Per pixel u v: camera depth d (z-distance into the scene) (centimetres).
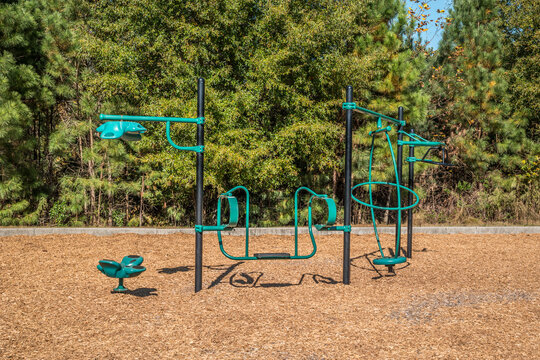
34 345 354
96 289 528
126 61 1087
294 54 1069
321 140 1084
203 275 611
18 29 1052
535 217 1393
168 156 1018
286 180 1150
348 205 573
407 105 1198
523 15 1469
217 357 332
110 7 1126
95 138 1253
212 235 985
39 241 869
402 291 533
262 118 1148
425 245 910
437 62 1585
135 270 504
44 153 1277
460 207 1427
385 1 1233
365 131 1208
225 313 438
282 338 371
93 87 1105
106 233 971
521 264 716
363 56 1168
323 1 1151
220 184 1062
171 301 480
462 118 1395
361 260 741
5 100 1007
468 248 880
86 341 363
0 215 1082
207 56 1084
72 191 1192
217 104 1013
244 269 655
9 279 568
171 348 349
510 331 393
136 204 1318
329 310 450
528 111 1358
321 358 332
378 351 346
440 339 372
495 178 1392
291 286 552
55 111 1279
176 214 1216
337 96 1176
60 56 1118
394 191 1306
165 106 1016
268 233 1023
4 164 1059
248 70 1138
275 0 1156
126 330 389
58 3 1177
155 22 1093
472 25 1414
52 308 451
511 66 1504
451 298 504
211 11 1072
